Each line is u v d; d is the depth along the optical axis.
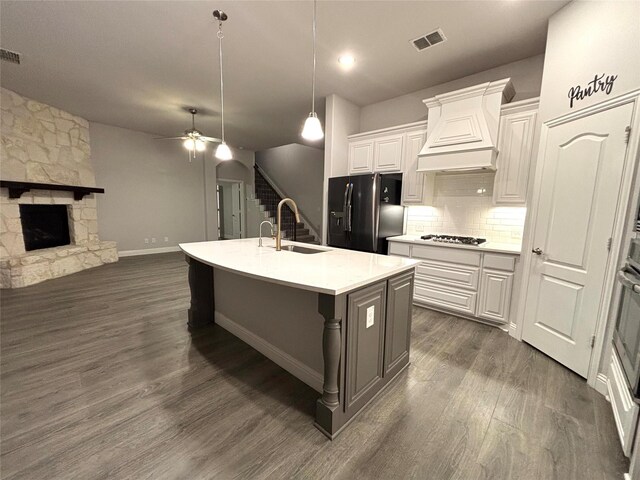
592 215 2.05
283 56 3.13
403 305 2.13
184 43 2.91
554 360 2.36
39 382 2.00
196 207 7.77
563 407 1.82
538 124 2.54
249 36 2.78
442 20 2.52
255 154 10.34
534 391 1.98
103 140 6.01
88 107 4.88
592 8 2.07
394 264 2.04
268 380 2.09
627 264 1.70
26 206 4.64
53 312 3.25
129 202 6.53
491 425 1.67
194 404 1.82
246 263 2.04
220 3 2.33
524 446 1.52
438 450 1.49
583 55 2.14
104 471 1.34
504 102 3.09
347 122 4.42
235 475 1.34
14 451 1.44
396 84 3.81
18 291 3.96
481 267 3.01
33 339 2.62
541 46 2.91
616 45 1.92
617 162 1.90
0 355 2.34
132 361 2.30
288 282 1.58
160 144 6.97
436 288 3.36
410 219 4.15
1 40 2.87
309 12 2.43
